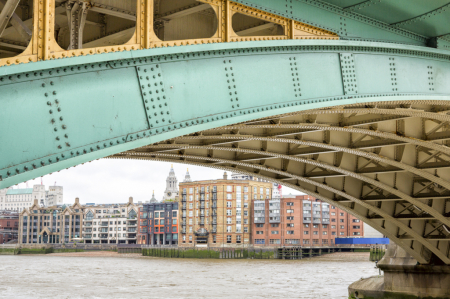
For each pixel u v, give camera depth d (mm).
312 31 12992
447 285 34062
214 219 144750
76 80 8078
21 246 189000
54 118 7758
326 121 20297
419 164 24406
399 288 36312
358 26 14305
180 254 148500
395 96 14867
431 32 16188
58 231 196875
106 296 50781
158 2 12445
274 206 141500
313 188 29938
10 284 63938
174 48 9289
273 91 11375
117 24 12828
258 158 24469
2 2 9023
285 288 57125
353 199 28766
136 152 21203
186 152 23094
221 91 10273
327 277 72938
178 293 52812
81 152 7992
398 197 27703
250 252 138625
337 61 13344
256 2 11180
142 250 160000
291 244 139000
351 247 147375
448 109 19203
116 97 8547
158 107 9109
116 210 196250
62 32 13109
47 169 7562
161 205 173125
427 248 34875
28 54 7480
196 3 11719
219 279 70312
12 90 7375
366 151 23297
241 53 10828
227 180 145000
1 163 7191
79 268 97938
